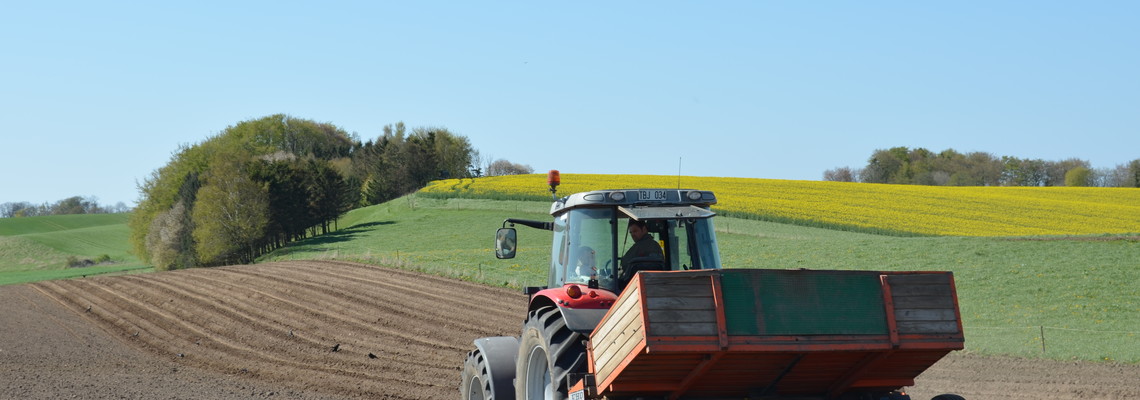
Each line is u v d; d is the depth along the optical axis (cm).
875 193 6266
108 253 9200
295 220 6575
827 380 629
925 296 585
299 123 11225
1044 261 3156
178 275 3506
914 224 4678
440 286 2805
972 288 2791
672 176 7725
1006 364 1528
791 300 558
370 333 1889
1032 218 5038
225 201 6238
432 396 1169
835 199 5803
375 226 6244
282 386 1269
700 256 714
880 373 623
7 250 9238
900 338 571
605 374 596
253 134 10581
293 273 3303
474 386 867
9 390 1120
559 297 673
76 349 1703
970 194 6378
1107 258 3134
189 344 1822
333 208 6862
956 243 3722
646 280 538
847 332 565
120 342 1873
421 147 9356
